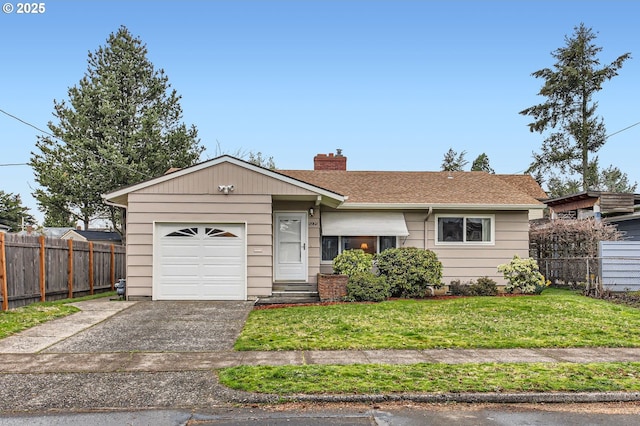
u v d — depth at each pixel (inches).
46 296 516.7
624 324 389.1
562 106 1284.4
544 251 730.2
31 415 205.8
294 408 217.3
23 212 1867.6
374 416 208.4
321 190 548.4
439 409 217.5
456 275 641.0
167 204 534.0
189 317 425.7
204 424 198.4
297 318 415.5
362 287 522.9
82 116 1119.6
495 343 327.3
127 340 339.0
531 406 222.4
